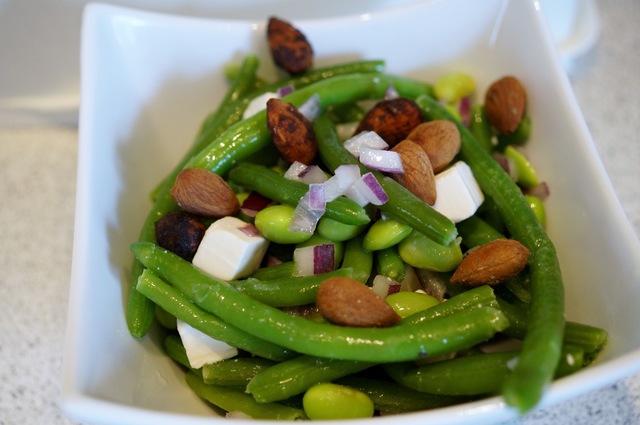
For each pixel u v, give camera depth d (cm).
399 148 22
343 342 19
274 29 27
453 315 19
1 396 25
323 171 24
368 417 19
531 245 22
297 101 25
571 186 24
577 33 32
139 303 22
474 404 18
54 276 28
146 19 26
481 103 28
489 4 27
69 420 24
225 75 28
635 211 29
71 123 32
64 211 30
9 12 30
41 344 26
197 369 22
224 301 20
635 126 31
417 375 20
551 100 25
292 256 23
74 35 31
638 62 34
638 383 24
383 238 21
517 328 21
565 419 24
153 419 18
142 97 27
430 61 28
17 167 31
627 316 20
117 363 21
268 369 20
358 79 26
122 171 25
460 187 22
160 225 22
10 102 32
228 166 24
